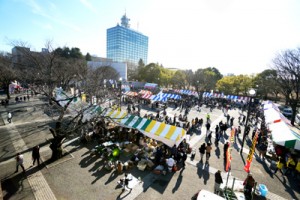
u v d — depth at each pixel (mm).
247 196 8867
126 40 150375
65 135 12102
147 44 171375
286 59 25141
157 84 56344
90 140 14961
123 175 10406
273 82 38125
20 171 10352
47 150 13156
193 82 58031
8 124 18875
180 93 48000
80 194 8656
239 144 16375
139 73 66688
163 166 11375
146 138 15398
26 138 15250
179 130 13164
